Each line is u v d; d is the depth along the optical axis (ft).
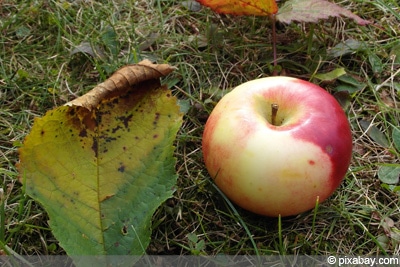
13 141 1.48
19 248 1.31
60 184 1.24
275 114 1.28
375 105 1.56
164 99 1.30
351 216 1.37
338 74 1.58
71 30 1.73
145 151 1.28
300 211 1.28
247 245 1.32
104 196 1.25
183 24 1.75
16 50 1.68
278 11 1.59
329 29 1.71
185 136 1.48
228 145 1.25
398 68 1.64
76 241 1.21
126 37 1.70
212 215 1.37
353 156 1.48
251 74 1.63
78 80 1.63
